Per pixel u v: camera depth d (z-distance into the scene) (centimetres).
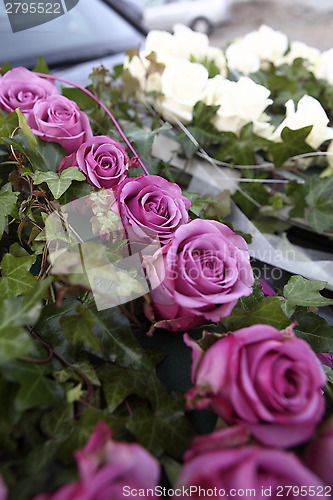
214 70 59
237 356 23
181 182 54
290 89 63
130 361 29
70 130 39
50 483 20
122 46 73
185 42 60
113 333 29
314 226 51
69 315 28
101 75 54
